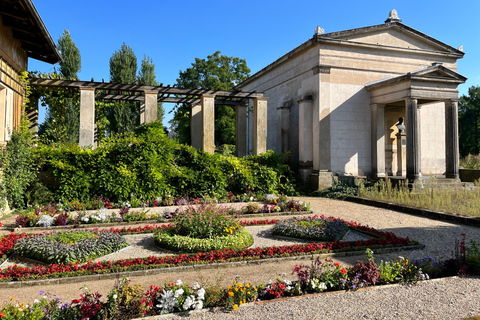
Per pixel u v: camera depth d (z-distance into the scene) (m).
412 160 16.95
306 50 20.38
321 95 19.09
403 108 21.14
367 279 5.91
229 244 8.02
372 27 19.84
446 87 17.64
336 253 7.82
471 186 17.53
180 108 24.23
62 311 4.54
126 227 10.66
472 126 47.72
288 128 22.09
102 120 22.30
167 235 8.55
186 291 5.13
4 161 12.13
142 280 6.24
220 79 39.00
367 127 19.98
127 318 4.64
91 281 6.27
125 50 33.75
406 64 20.88
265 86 25.92
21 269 6.42
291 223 9.96
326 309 4.93
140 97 21.88
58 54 15.80
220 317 4.71
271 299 5.28
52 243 7.41
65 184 14.10
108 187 14.45
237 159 17.84
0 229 10.38
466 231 10.26
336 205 15.36
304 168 19.64
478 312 4.84
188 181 16.08
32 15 11.68
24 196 13.64
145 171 15.08
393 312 4.84
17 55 14.45
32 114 17.45
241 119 23.64
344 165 19.44
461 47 22.19
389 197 15.67
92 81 16.75
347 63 19.61
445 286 5.85
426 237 9.56
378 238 9.27
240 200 15.66
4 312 4.24
